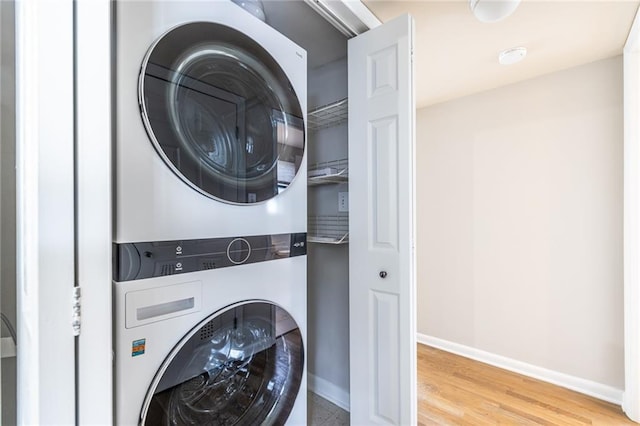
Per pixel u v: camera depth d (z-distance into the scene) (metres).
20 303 0.51
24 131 0.50
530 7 1.39
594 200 1.93
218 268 0.89
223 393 0.92
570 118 2.01
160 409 0.76
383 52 1.37
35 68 0.49
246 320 0.97
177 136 0.79
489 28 1.55
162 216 0.76
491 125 2.33
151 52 0.74
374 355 1.41
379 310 1.39
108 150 0.58
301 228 1.16
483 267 2.38
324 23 1.51
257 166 1.01
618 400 1.83
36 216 0.49
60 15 0.52
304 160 1.19
